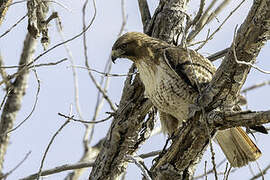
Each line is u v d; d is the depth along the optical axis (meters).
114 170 12.19
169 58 11.77
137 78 12.20
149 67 12.02
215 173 8.84
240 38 9.09
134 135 12.17
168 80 11.74
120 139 12.15
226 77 9.37
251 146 11.48
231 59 9.26
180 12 12.55
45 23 10.86
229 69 9.30
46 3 10.89
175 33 12.57
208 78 11.74
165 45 12.19
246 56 9.16
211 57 12.50
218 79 9.45
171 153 10.08
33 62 10.50
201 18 12.41
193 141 9.84
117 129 12.13
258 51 9.15
